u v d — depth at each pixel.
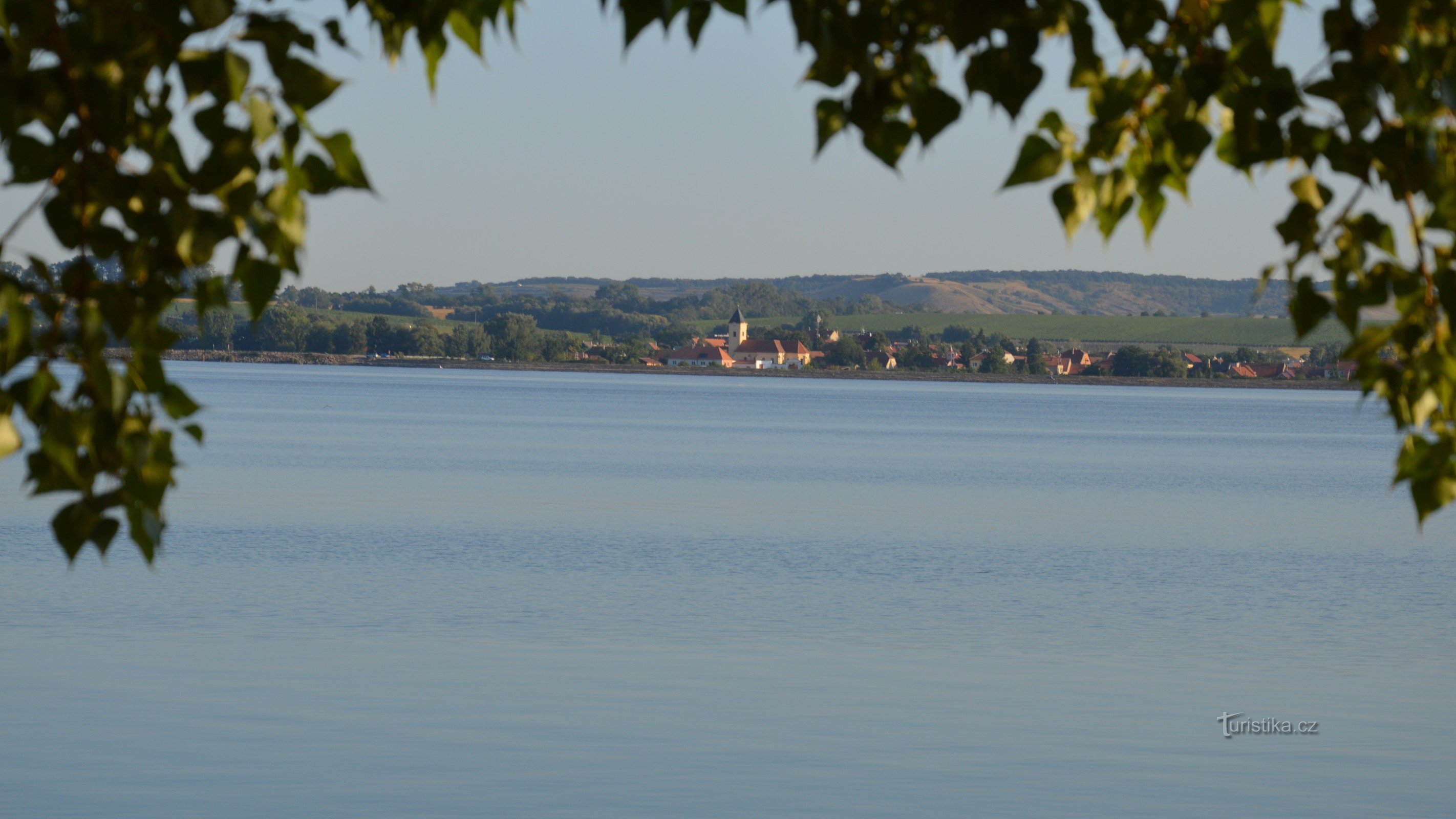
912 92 3.94
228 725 25.36
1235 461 126.19
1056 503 78.81
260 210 3.77
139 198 3.74
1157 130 4.14
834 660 32.50
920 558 52.91
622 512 67.75
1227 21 3.87
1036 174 4.04
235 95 3.57
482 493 76.25
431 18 4.47
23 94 3.55
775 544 56.09
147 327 3.94
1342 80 3.93
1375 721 27.33
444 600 40.16
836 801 21.89
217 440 116.25
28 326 3.71
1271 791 22.66
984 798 22.06
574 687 28.95
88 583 41.62
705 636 35.25
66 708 26.27
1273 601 43.66
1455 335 4.37
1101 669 32.00
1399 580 49.38
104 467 4.13
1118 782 23.09
